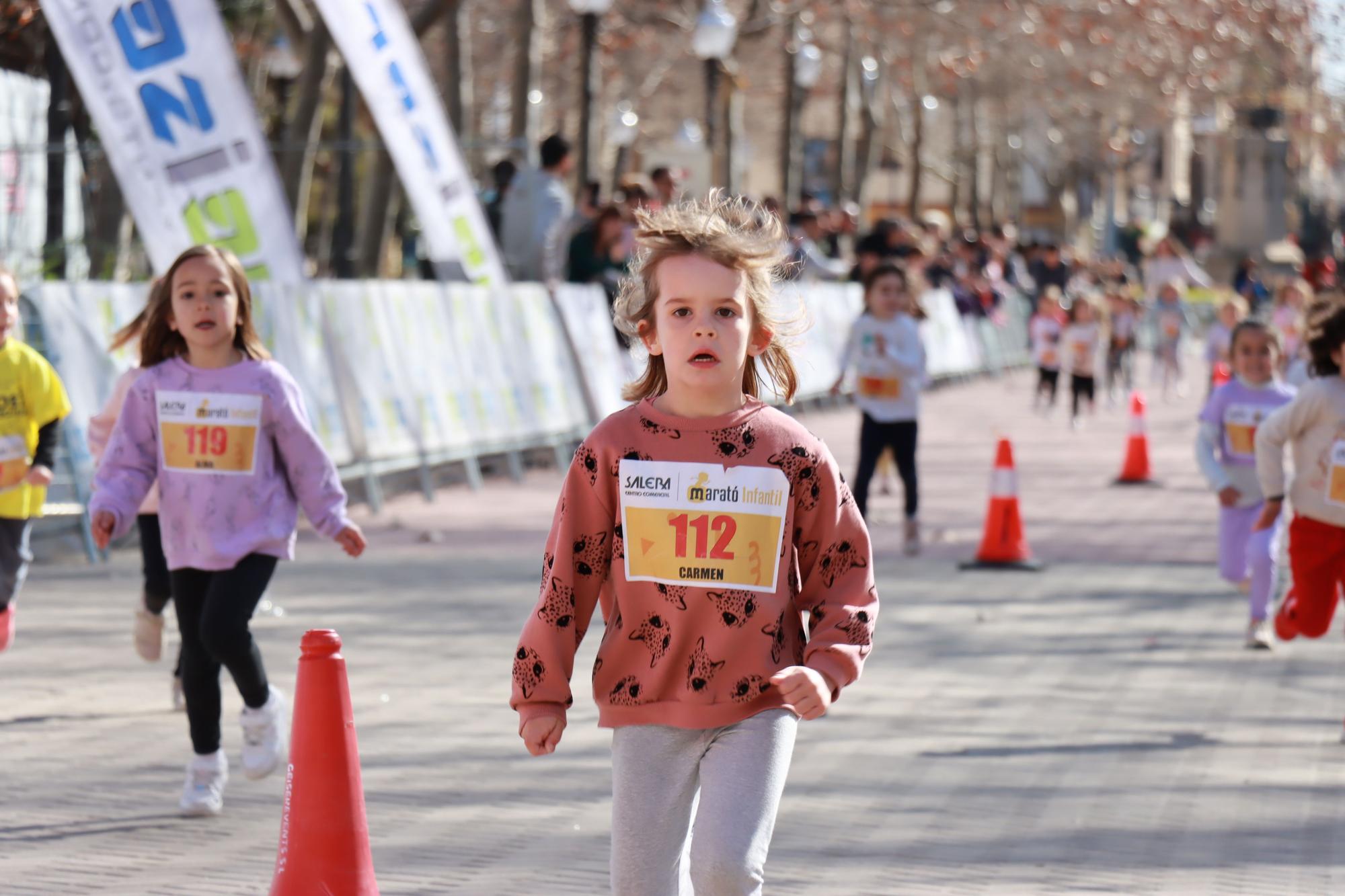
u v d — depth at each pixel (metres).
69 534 17.55
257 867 8.23
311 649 6.59
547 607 6.12
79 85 20.27
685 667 6.05
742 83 52.09
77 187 28.12
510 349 24.95
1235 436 13.70
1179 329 47.56
